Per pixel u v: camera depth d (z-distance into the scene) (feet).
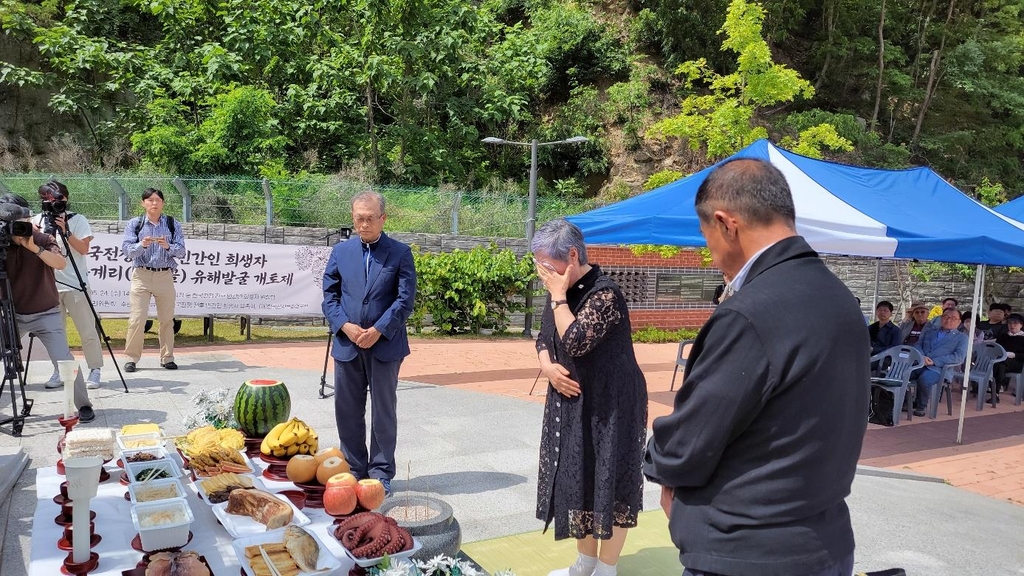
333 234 41.57
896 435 25.68
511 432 19.83
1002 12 101.09
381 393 13.64
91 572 8.07
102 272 31.71
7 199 18.04
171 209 41.70
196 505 10.11
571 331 9.20
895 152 85.10
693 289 54.60
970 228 23.09
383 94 66.74
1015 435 26.45
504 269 43.88
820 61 94.17
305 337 36.86
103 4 63.36
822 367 5.51
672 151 77.71
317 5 62.34
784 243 6.00
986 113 100.83
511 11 93.40
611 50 84.64
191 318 38.81
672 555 11.98
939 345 29.96
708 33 81.92
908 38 102.89
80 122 62.03
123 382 21.13
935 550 13.98
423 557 8.54
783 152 24.95
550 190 77.92
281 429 11.25
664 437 6.13
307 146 63.36
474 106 71.31
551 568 11.34
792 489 5.59
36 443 15.81
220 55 57.41
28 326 17.38
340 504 9.46
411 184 63.72
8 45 60.59
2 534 11.16
